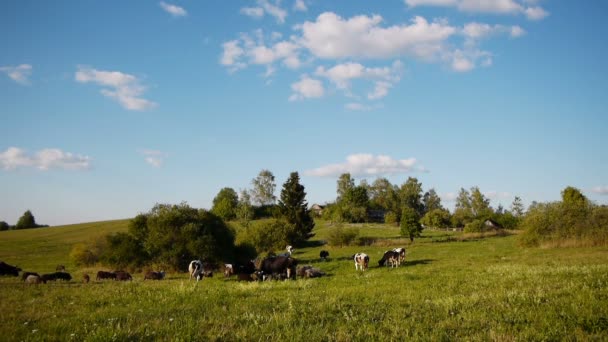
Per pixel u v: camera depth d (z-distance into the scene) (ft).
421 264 100.22
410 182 517.55
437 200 554.87
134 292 54.90
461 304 37.99
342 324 31.83
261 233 180.65
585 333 27.20
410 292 47.96
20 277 101.81
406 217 202.80
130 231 127.75
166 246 118.83
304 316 34.68
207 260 118.83
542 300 37.76
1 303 49.03
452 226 332.19
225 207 383.86
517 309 34.04
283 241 183.83
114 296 51.34
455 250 144.66
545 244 131.34
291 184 276.82
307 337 28.35
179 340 28.07
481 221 248.52
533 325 29.35
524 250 127.44
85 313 40.11
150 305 43.32
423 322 31.73
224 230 131.44
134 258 120.98
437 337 27.50
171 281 83.82
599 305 33.94
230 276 96.37
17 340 29.84
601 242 124.47
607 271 54.49
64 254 208.33
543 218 136.26
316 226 352.69
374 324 31.50
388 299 43.34
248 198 381.60
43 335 30.76
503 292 42.34
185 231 118.11
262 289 55.21
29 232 329.31
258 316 34.37
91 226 348.59
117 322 34.22
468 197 452.76
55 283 79.00
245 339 28.09
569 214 132.46
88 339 28.19
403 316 34.06
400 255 106.52
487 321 31.14
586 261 82.89
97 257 151.94
